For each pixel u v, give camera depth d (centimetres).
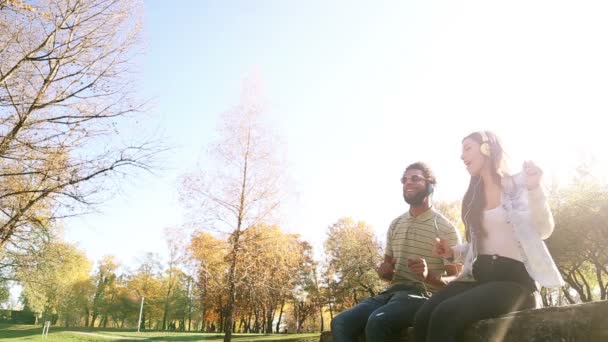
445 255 238
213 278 1858
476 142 215
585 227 2136
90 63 877
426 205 284
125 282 6656
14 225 877
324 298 3922
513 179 205
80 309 6469
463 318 173
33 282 1279
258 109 2012
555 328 147
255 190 1900
